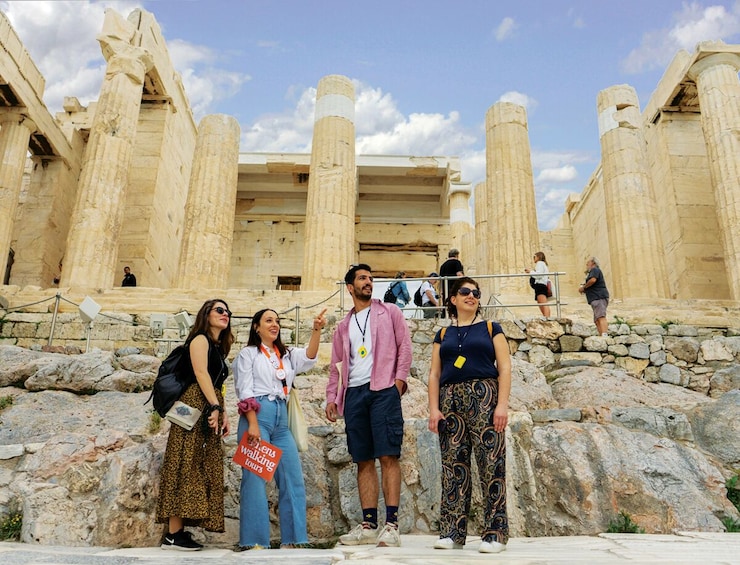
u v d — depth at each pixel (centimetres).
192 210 1803
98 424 636
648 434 634
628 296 1719
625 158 1844
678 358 1055
